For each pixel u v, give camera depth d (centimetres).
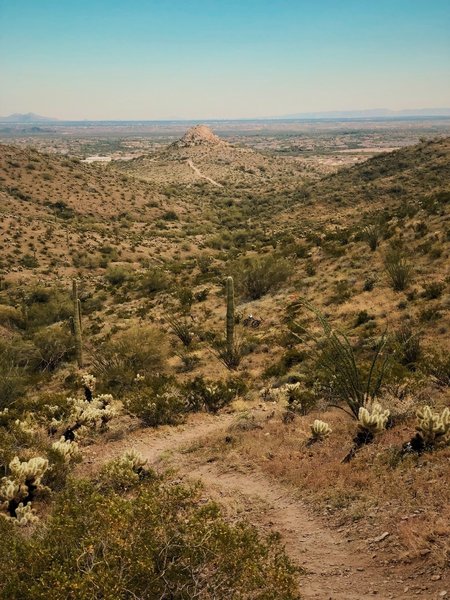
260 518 712
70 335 3019
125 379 2105
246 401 1609
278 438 1069
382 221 3691
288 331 2305
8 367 2311
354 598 497
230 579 418
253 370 2055
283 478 843
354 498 704
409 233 3120
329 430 996
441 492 643
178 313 3381
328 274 3092
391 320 2086
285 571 444
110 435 1375
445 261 2545
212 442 1145
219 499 792
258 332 2578
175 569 411
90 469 1066
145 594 394
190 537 423
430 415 778
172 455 1109
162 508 445
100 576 370
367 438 894
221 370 2166
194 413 1543
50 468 906
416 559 534
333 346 1078
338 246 3544
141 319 3472
